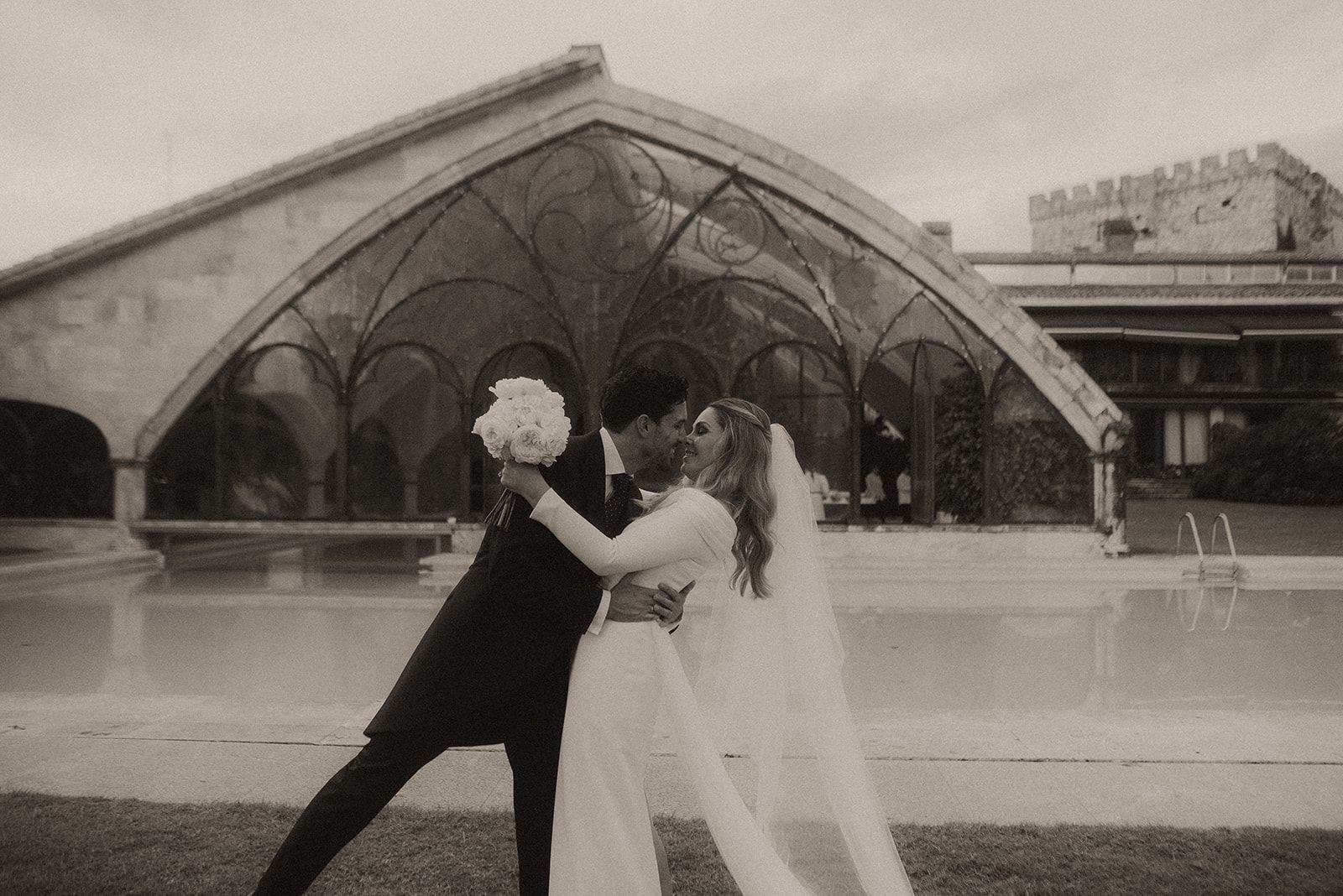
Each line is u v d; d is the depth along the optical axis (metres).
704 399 14.41
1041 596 11.24
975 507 14.11
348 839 2.62
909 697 6.46
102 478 15.14
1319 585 12.08
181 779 4.28
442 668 2.62
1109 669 7.44
